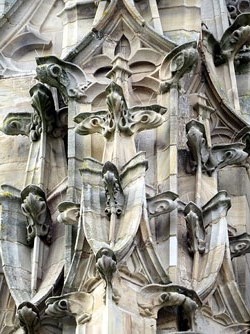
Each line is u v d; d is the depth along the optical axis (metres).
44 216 15.71
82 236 14.70
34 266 15.44
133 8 16.77
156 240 14.98
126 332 14.10
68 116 16.16
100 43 16.69
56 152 16.39
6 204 15.95
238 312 14.99
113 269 14.23
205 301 14.79
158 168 15.62
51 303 14.54
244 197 16.64
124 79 16.23
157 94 16.22
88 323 14.29
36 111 16.52
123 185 15.02
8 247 15.63
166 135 15.79
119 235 14.66
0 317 15.44
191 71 16.53
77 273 14.59
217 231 15.27
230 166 16.77
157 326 14.37
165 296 14.38
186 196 15.59
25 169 16.73
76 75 16.38
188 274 14.98
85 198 14.91
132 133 15.52
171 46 16.53
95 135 15.83
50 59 16.38
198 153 15.78
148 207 15.06
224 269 15.09
